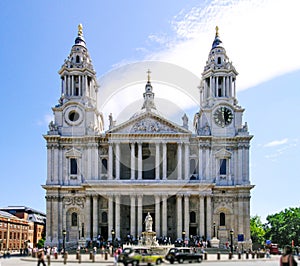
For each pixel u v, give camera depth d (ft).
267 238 629.51
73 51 414.62
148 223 320.70
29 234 595.88
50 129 395.34
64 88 407.23
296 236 555.28
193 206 388.16
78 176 393.91
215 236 385.29
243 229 383.86
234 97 409.69
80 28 430.20
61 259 270.46
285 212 650.02
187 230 374.43
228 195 392.06
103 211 388.57
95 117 403.13
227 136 397.60
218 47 419.74
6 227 504.02
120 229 386.52
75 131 397.39
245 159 394.52
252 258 275.39
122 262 207.21
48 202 387.14
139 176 380.17
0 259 294.66
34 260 273.95
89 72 411.54
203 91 418.31
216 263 235.40
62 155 396.37
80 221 386.11
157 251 276.21
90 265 230.07
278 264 228.63
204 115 401.49
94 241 362.33
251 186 386.32
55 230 383.04
